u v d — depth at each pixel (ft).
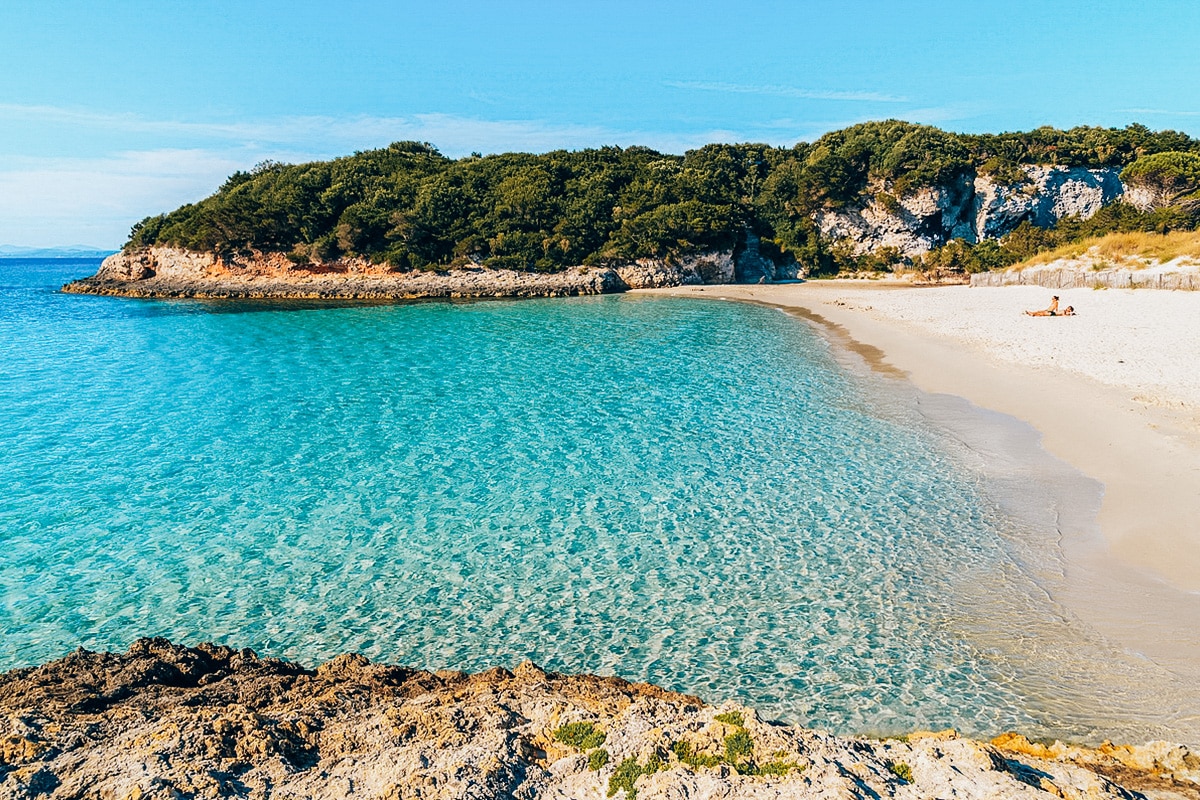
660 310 171.94
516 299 209.97
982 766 19.71
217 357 109.50
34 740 20.20
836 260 275.18
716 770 18.97
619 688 27.81
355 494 52.11
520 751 20.35
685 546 43.09
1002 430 61.41
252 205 240.12
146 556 42.55
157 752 19.40
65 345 123.75
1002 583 37.19
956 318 128.77
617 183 272.31
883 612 35.24
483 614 36.24
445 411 74.59
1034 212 277.44
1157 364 75.66
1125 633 31.96
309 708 23.85
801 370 91.81
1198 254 141.28
